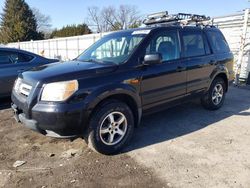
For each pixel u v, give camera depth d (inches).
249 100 277.4
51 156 153.7
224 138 176.6
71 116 134.7
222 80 236.2
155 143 169.5
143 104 169.5
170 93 185.2
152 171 136.4
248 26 373.1
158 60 158.2
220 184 124.7
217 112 232.8
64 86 135.4
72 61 183.5
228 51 242.2
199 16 234.2
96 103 142.4
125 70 157.4
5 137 181.2
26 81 149.6
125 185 125.3
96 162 146.0
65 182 128.3
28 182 128.6
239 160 146.8
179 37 193.9
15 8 2201.0
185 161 146.0
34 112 137.4
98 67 151.6
